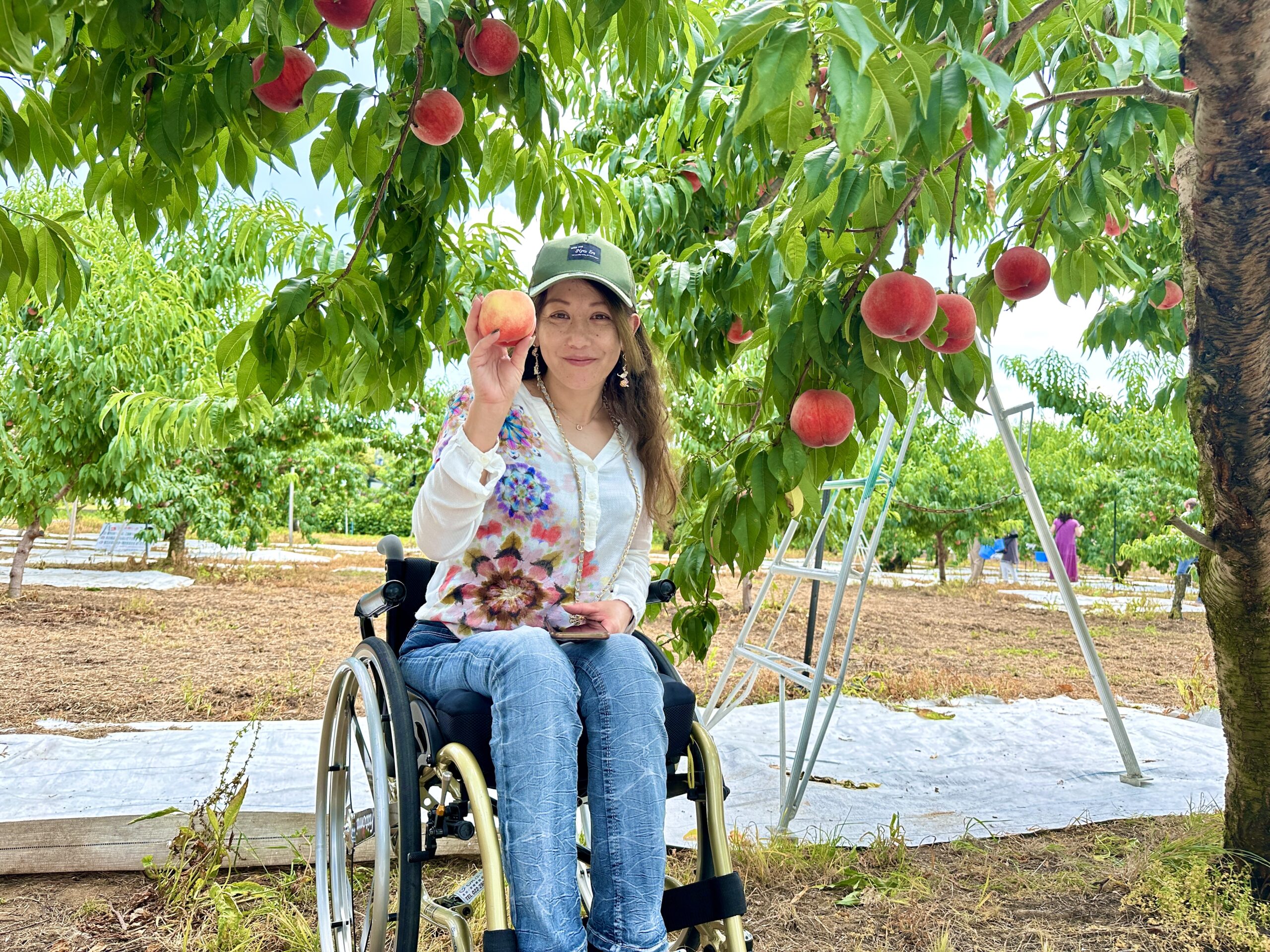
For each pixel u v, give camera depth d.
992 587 16.86
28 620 8.38
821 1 1.39
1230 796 3.09
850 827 3.71
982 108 1.62
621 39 2.11
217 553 18.14
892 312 1.92
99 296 8.61
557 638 1.89
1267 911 2.83
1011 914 2.98
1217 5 2.03
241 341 2.38
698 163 4.28
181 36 1.85
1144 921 2.91
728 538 2.44
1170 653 8.72
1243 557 2.86
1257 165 2.36
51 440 8.91
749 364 5.96
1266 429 2.71
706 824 1.92
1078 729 5.13
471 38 2.02
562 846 1.65
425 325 2.59
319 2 1.80
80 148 2.37
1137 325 4.30
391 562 2.27
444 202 2.24
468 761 1.70
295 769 4.05
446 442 1.91
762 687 6.34
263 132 2.04
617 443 2.26
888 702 5.83
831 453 2.30
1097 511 16.94
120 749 4.33
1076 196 2.38
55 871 3.22
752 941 1.83
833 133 1.85
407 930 1.69
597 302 2.12
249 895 3.08
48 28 1.54
